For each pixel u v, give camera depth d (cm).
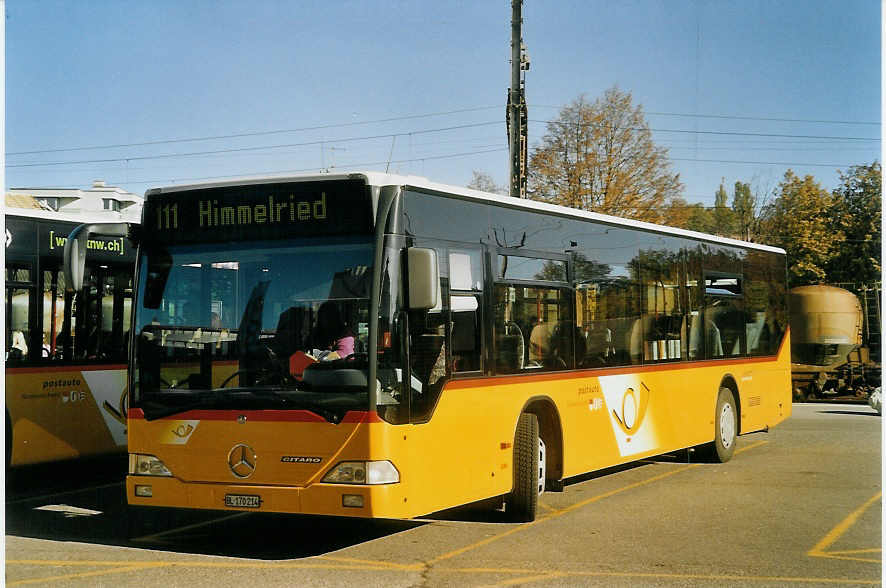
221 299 876
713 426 1499
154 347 891
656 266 1354
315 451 823
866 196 5075
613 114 4556
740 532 982
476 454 942
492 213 995
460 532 985
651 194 4547
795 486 1292
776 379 1744
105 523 1046
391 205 846
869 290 3512
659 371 1340
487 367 966
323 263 849
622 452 1232
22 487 1314
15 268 1207
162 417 877
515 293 1025
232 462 848
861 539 948
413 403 850
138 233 919
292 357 842
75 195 6775
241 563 841
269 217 872
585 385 1151
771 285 1750
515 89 2714
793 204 5278
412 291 824
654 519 1053
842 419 2475
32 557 866
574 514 1085
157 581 772
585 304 1164
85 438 1285
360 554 880
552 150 4606
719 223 7331
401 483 828
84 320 1291
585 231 1178
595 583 771
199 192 897
